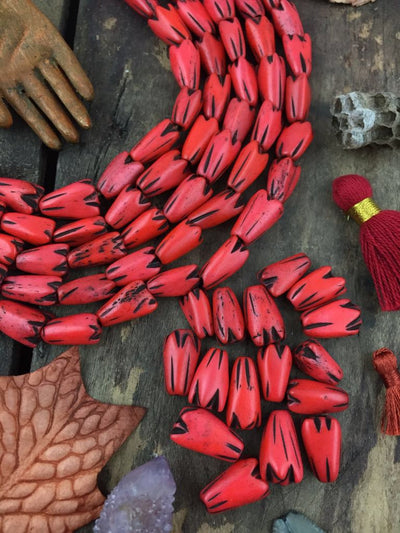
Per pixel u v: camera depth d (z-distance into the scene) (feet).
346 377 0.55
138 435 0.54
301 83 0.56
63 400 0.51
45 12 0.63
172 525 0.52
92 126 0.61
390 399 0.53
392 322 0.56
